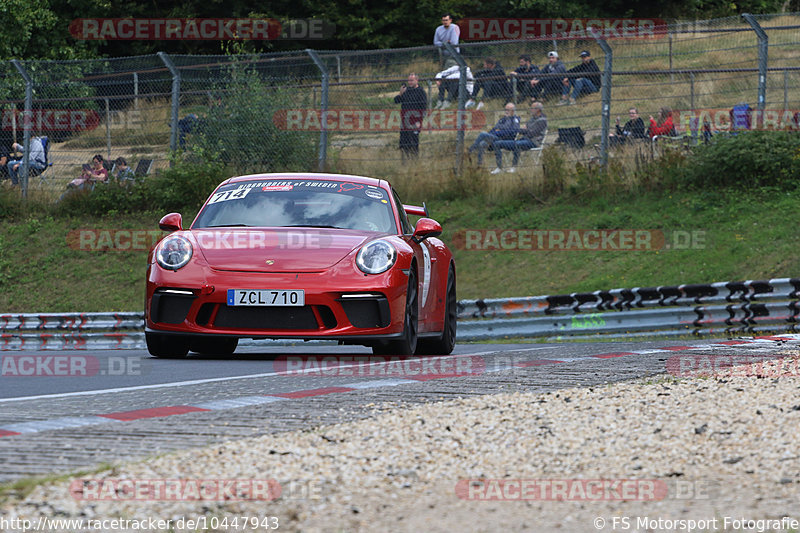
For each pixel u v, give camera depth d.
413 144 66.75
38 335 50.75
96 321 50.62
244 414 15.04
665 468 10.85
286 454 11.61
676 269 49.53
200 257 24.92
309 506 9.39
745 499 9.48
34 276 62.53
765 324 39.78
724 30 61.72
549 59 64.50
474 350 32.66
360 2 118.06
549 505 9.41
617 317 43.16
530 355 26.48
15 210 69.25
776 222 52.41
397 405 15.59
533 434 12.70
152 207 69.31
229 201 27.91
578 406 14.80
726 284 40.88
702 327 41.31
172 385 19.72
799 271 46.34
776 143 58.47
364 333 24.11
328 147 67.69
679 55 64.12
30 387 20.50
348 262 24.50
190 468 10.86
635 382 18.19
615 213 58.00
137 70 70.38
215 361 26.03
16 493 9.74
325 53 67.44
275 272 24.23
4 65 71.31
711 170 58.72
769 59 63.50
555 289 51.31
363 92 66.56
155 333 25.05
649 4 126.62
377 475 10.62
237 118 68.50
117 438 13.00
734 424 12.88
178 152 69.88
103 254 64.25
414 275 26.00
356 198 28.00
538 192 62.59
